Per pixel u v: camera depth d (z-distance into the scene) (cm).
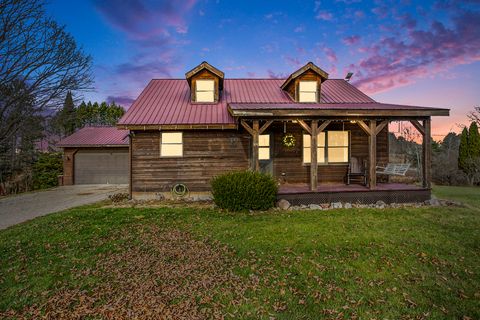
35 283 387
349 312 313
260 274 406
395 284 374
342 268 423
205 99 1248
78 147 1778
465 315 305
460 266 427
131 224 680
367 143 1177
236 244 528
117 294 356
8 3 1039
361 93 1345
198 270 421
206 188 1094
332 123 1166
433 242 530
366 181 1041
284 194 873
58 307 329
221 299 341
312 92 1238
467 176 1839
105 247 522
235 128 1043
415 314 308
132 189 1077
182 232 609
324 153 1162
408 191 925
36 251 505
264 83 1488
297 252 486
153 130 1081
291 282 381
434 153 2316
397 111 880
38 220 743
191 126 1019
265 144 1145
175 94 1327
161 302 335
